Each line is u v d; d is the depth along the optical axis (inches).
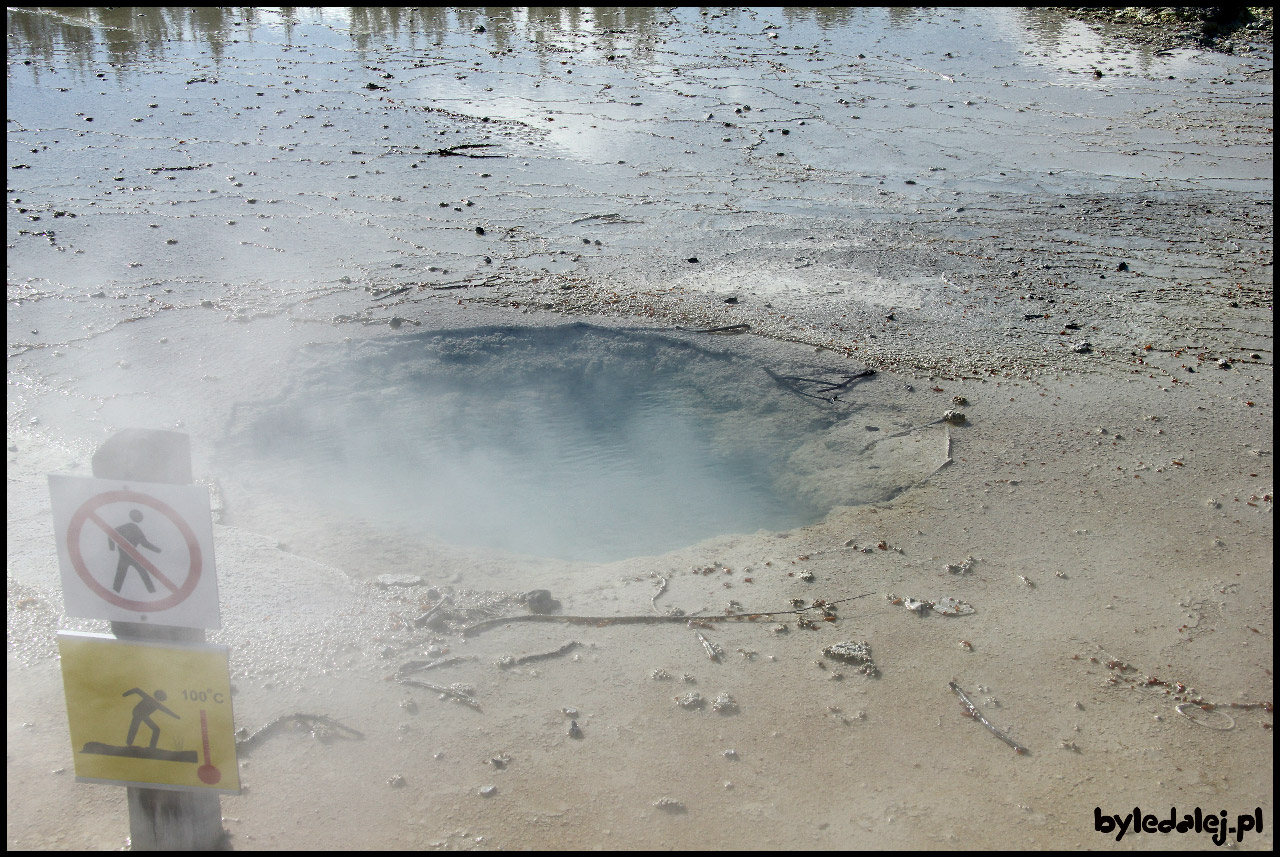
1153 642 208.1
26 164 562.3
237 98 716.7
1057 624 213.9
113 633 134.2
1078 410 324.2
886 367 353.7
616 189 568.7
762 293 424.2
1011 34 976.3
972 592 225.9
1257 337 389.1
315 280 422.3
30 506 250.7
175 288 410.9
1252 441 303.7
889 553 243.1
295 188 548.1
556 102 740.0
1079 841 155.7
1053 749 176.2
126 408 314.7
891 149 655.1
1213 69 858.8
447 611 212.5
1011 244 496.4
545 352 360.5
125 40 866.1
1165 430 310.8
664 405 344.2
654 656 199.9
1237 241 503.8
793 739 176.6
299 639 199.6
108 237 464.8
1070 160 639.8
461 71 816.9
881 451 299.4
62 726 171.9
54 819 151.5
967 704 186.5
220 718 134.2
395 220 504.7
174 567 129.7
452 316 377.7
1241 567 237.3
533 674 192.9
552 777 165.8
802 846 153.3
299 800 159.0
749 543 251.9
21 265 426.3
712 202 551.8
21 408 310.7
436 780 164.4
